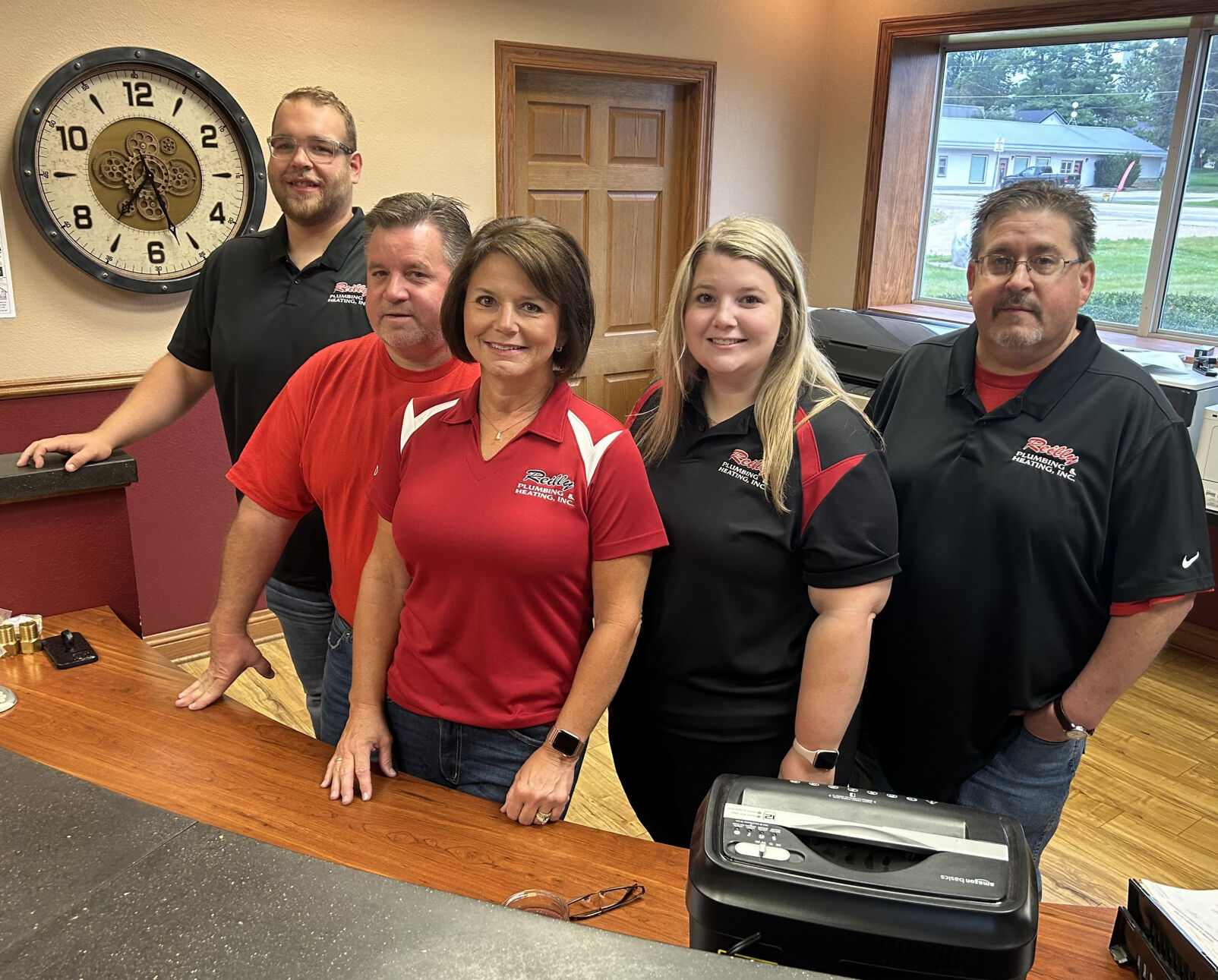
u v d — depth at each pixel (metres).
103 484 1.75
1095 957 1.05
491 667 1.32
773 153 4.41
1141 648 1.46
